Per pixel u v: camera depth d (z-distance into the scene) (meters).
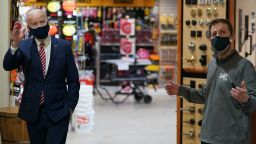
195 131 5.21
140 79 11.30
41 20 3.84
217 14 5.09
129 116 9.19
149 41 13.88
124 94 11.68
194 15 5.14
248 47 5.03
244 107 3.22
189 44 5.16
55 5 7.45
